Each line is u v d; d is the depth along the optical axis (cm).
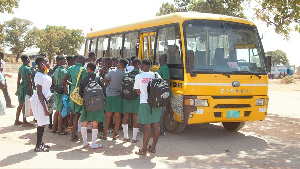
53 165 559
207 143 789
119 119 786
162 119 855
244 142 809
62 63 818
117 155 649
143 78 662
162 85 634
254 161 632
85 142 702
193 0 2484
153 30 929
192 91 755
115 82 768
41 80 635
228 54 819
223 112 777
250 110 809
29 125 898
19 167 541
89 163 581
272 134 921
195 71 765
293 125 1076
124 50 1093
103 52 1270
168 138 831
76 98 721
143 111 655
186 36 787
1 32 3531
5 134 795
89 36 1451
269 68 855
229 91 782
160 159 632
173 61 820
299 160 643
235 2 2120
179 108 780
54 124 830
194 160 632
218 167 586
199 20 810
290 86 3684
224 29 830
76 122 754
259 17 1260
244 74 805
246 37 852
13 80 2739
